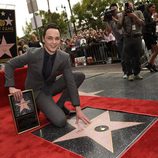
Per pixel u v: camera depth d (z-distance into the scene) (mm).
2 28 5250
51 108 3367
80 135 2986
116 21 5773
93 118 3477
